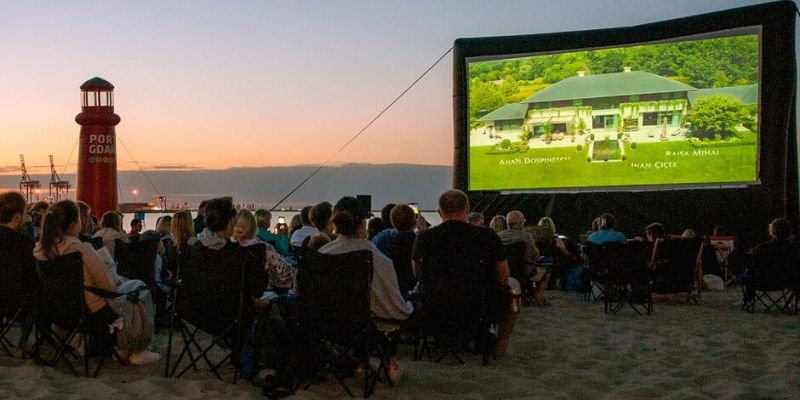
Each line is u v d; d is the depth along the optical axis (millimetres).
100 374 5141
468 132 15227
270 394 4535
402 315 4887
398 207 6484
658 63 13875
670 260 8969
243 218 5566
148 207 27062
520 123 14859
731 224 13453
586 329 7379
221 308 4805
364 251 4609
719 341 6719
